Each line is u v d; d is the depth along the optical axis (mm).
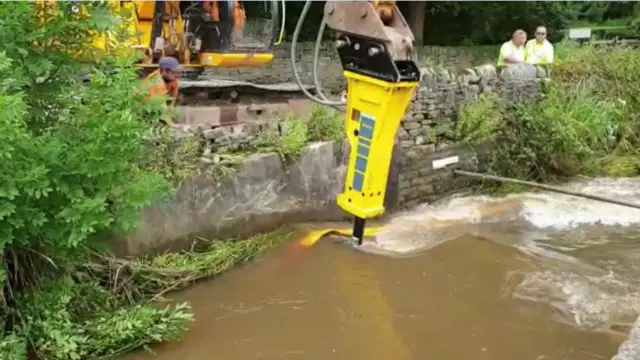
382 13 4906
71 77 4734
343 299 5543
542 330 5066
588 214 7641
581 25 19609
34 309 4637
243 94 8133
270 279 5871
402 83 4801
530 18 18297
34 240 4586
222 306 5379
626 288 5770
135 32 5293
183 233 6004
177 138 6164
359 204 5156
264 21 8492
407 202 7770
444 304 5477
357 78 4922
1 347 4250
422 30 17281
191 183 6031
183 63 8117
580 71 10273
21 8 4270
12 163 4098
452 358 4680
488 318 5250
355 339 4930
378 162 5047
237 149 6672
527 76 9242
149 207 5715
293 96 8523
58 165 4316
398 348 4812
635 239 6949
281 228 6773
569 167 9297
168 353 4711
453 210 7727
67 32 4617
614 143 10266
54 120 4652
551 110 9133
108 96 4516
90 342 4605
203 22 8148
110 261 5340
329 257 6352
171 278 5633
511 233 7102
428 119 8086
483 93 8688
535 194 8438
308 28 15805
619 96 10578
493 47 16078
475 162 8422
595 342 4891
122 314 4832
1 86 4195
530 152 8906
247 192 6488
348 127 5113
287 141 6824
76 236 4332
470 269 6141
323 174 7102
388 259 6344
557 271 6113
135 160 4914
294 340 4910
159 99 4895
